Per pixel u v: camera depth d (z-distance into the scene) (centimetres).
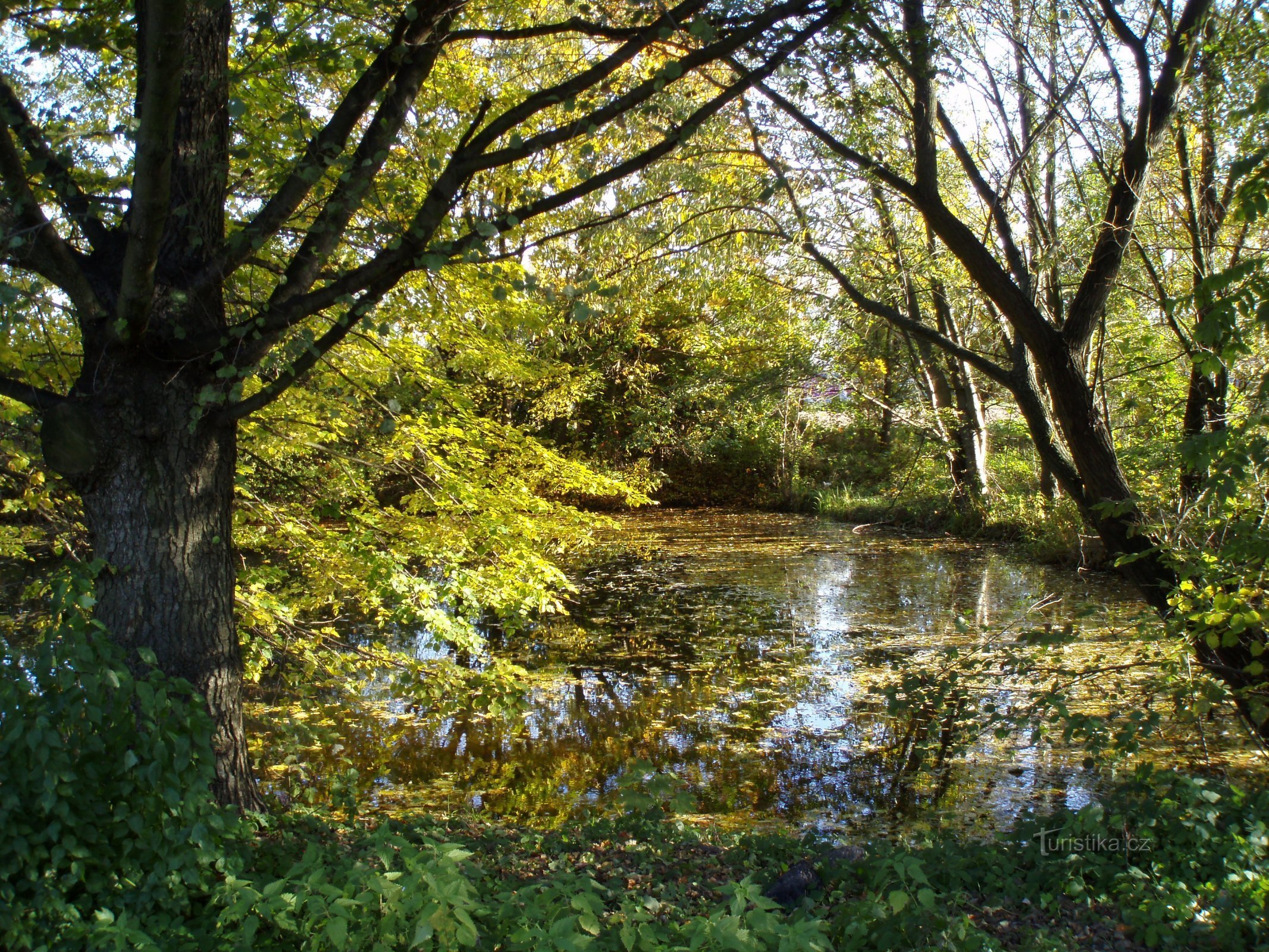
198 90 387
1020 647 511
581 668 961
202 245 386
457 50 658
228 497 398
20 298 368
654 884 387
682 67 383
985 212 1241
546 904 286
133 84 512
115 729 298
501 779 655
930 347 1762
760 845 455
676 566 1630
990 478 1933
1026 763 643
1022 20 704
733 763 677
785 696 845
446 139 615
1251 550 423
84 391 368
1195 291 377
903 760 667
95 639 291
